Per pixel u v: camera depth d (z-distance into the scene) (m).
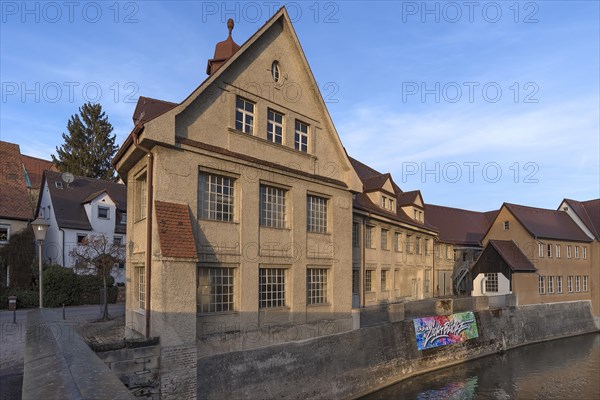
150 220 12.24
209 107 13.67
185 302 11.79
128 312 14.33
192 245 12.05
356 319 18.62
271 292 15.25
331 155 18.77
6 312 22.45
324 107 18.12
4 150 31.61
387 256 27.88
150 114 15.69
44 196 35.84
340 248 18.45
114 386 4.11
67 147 52.62
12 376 10.45
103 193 35.44
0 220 27.23
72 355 5.65
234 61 14.52
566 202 44.72
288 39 16.89
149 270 12.05
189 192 12.72
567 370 25.12
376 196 27.59
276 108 16.17
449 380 21.83
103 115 55.03
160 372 11.16
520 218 38.06
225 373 12.87
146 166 12.91
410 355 21.77
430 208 44.41
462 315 26.33
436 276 37.69
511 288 34.12
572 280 39.88
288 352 15.05
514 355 28.62
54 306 25.72
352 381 17.72
